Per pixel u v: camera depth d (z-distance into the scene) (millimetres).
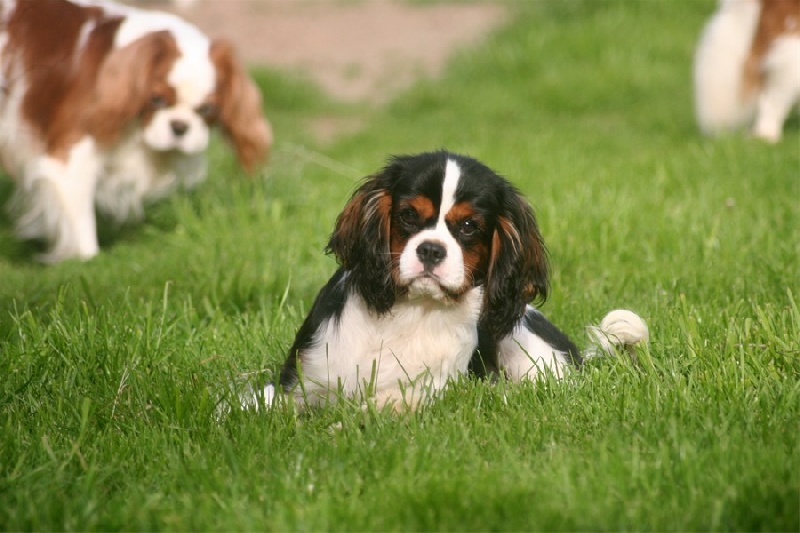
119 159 12414
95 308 8688
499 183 7051
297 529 5012
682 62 24859
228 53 12758
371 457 5828
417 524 5090
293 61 26438
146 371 7121
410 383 6879
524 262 7184
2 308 8938
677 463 5660
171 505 5359
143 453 5992
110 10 12828
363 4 31203
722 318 8039
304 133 20047
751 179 13391
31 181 12391
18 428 6164
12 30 12531
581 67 24281
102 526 5145
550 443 6078
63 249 12312
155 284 9836
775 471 5473
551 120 21266
